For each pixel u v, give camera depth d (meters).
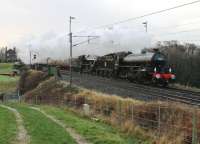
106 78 71.75
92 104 43.34
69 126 30.33
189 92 45.34
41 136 24.08
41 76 86.88
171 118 26.89
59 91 60.44
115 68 70.38
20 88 90.69
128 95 42.28
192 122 24.33
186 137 23.92
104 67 77.31
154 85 55.34
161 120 27.75
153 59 56.25
